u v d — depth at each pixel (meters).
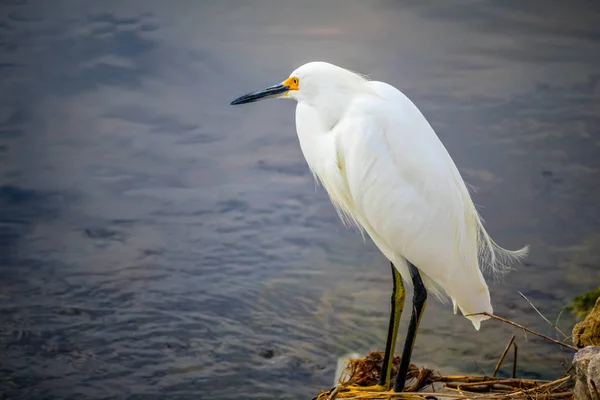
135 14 20.75
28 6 21.02
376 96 7.46
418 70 17.89
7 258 12.11
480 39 19.44
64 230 12.85
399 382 7.31
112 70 18.06
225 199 13.76
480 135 15.33
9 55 18.56
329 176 7.80
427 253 7.40
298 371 9.60
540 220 12.73
